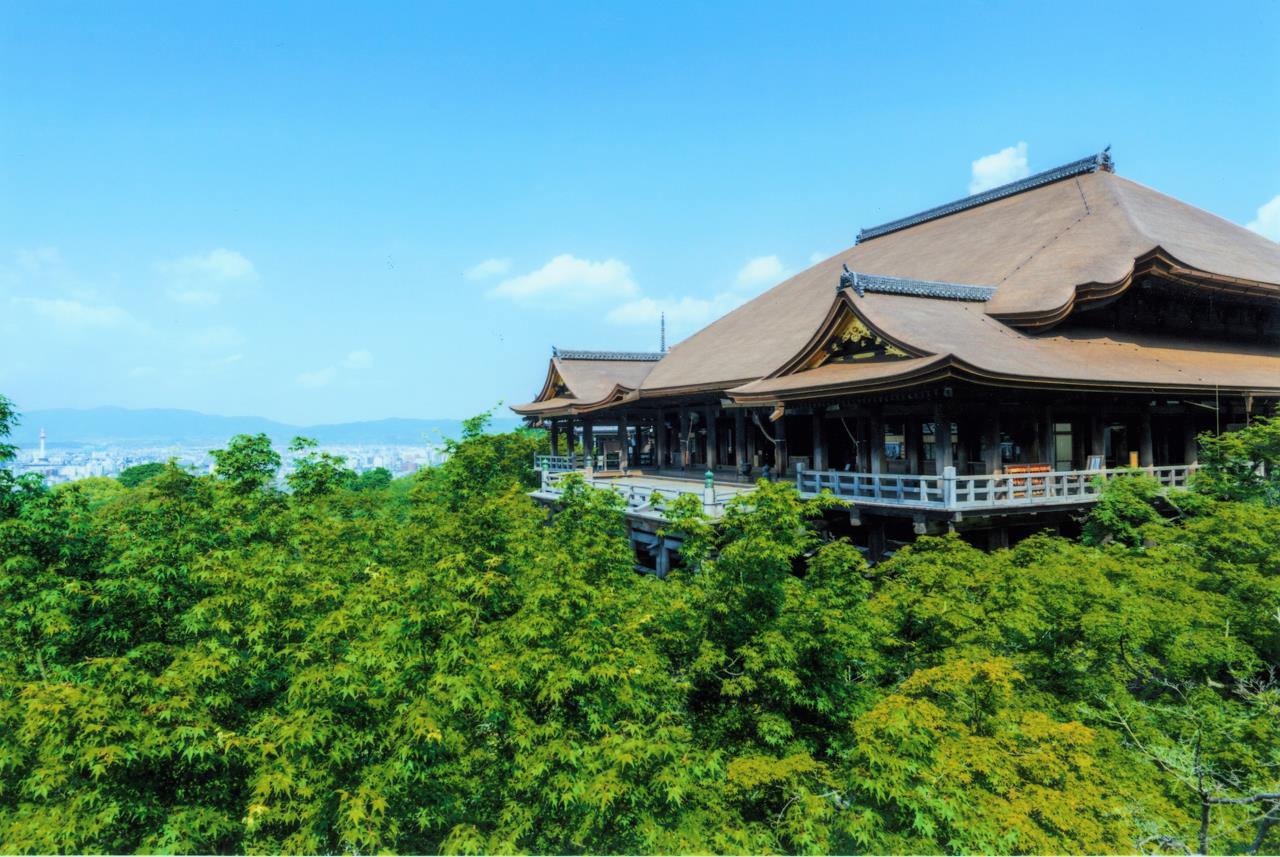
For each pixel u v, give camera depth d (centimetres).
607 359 5378
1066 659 1348
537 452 5906
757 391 2594
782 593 1171
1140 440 2569
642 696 1024
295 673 1063
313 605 1187
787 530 1196
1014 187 4462
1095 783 1025
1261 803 1057
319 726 909
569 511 1741
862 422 2730
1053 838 888
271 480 2191
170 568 1359
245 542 1705
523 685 988
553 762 941
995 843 868
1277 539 1573
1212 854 1002
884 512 2066
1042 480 2252
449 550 1532
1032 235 3503
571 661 1005
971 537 2209
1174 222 3488
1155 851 970
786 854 947
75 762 871
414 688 980
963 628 1290
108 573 1344
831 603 1196
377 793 864
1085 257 2906
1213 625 1378
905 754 927
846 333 2561
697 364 3994
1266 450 1998
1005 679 1080
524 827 898
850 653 1153
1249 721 1235
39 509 1343
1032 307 2641
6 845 843
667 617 1224
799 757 980
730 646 1173
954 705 1138
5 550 1279
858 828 886
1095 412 2425
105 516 1556
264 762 917
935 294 2786
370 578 1378
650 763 949
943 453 2030
